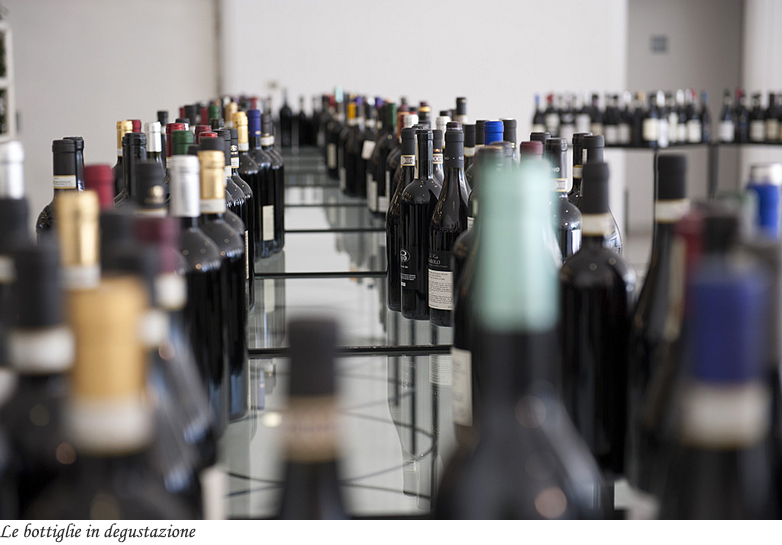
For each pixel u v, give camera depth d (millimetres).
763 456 646
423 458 1104
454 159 1573
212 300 1044
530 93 7844
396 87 7758
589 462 817
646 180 9367
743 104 7160
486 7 7711
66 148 1313
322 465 526
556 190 1383
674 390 835
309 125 6871
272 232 2299
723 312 466
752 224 697
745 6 8547
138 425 496
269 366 1383
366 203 3355
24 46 7484
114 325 468
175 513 626
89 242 636
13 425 617
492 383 580
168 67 7664
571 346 981
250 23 7594
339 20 7641
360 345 1498
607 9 7789
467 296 1001
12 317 644
